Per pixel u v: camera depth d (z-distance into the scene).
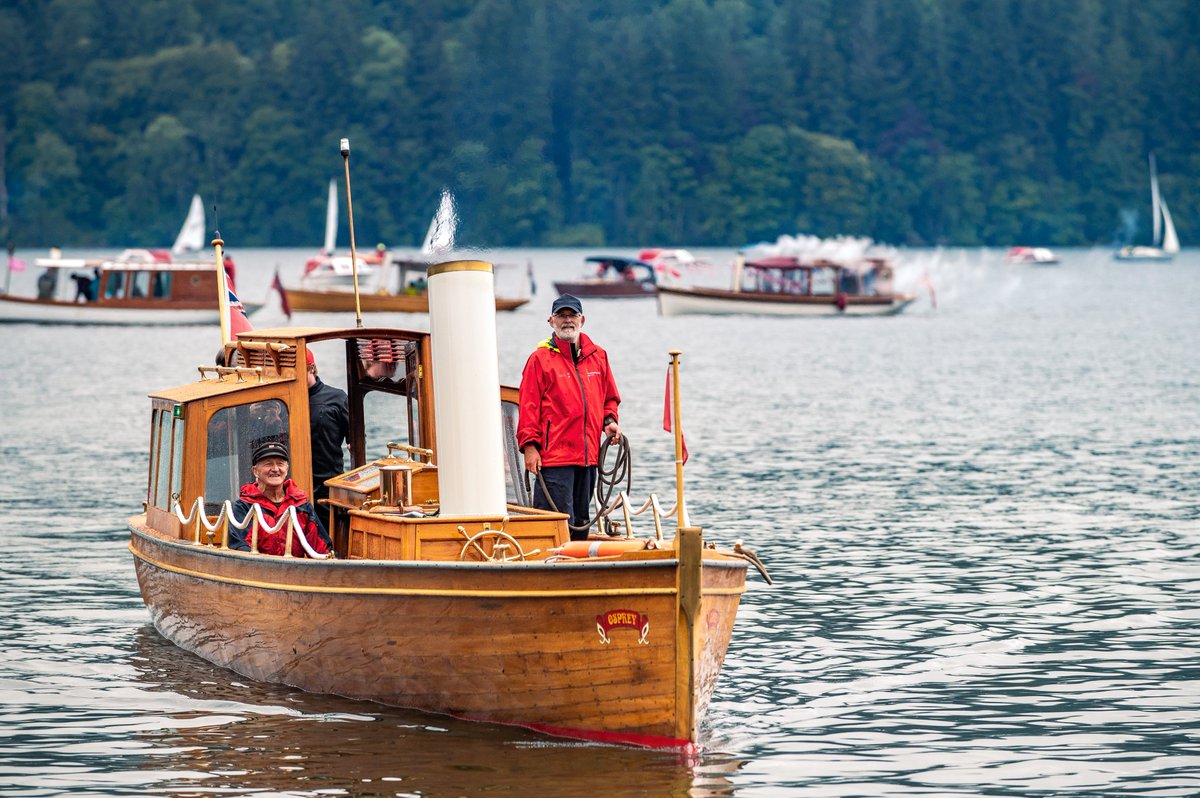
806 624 25.47
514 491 22.81
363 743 19.06
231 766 18.47
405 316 138.88
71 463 45.16
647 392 68.31
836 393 67.88
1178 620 25.59
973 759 18.89
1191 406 61.59
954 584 28.30
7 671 22.75
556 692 18.89
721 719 20.47
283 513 21.12
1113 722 20.33
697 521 34.62
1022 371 80.88
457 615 18.94
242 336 24.00
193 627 23.03
